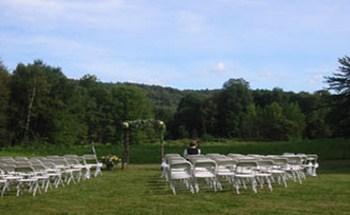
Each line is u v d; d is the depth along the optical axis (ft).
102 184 50.03
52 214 30.45
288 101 304.91
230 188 43.34
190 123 276.82
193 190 41.19
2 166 41.83
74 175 60.23
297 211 30.14
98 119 225.35
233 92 276.82
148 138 203.00
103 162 74.23
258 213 29.50
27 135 184.85
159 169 75.66
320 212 29.73
